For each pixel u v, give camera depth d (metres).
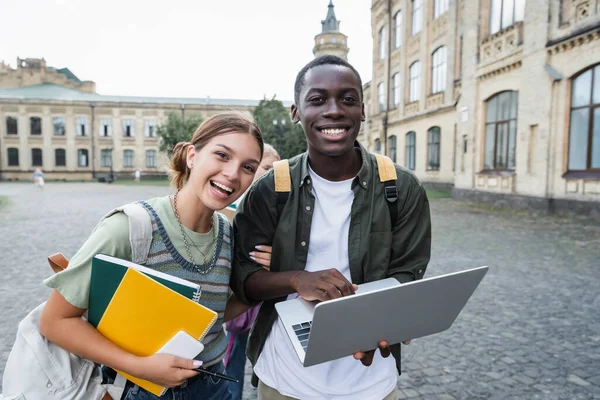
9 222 11.63
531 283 5.23
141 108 47.03
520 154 13.71
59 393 1.18
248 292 1.44
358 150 1.52
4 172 45.69
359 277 1.42
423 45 22.25
